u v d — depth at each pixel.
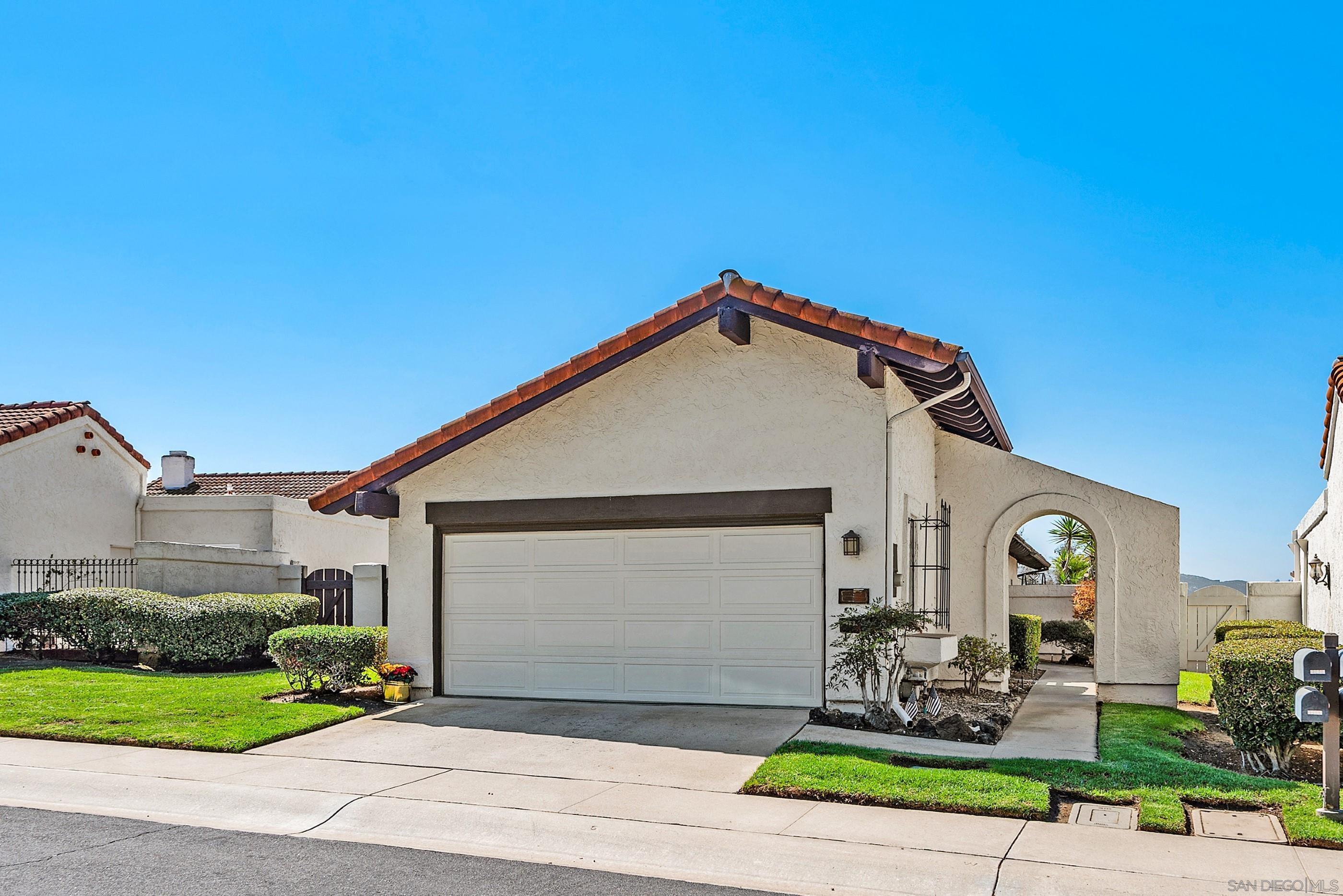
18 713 11.90
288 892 6.41
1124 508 14.80
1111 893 6.28
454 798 8.52
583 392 13.23
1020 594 23.84
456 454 13.79
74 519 21.03
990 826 7.59
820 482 12.04
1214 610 19.56
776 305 11.52
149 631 16.14
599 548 13.25
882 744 10.29
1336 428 14.28
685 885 6.64
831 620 11.90
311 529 24.53
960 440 15.64
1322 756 9.67
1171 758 9.80
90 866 6.90
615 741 10.62
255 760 9.95
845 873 6.74
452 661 13.80
